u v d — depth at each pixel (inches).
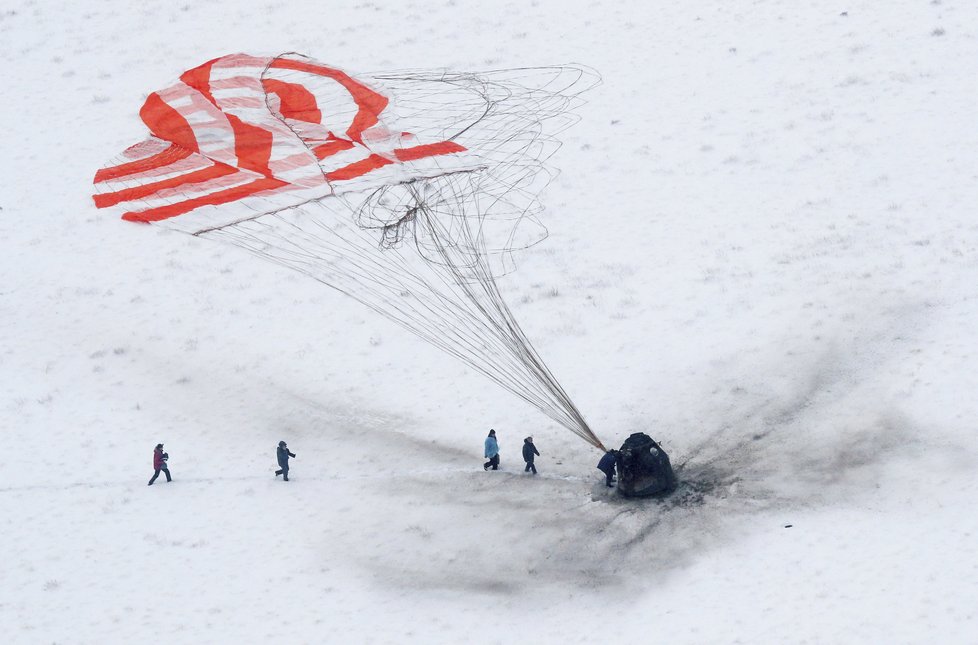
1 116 6294.3
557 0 6855.3
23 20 7086.6
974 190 4872.0
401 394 4320.9
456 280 4815.5
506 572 3400.6
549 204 5270.7
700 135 5610.2
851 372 4028.1
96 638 3270.2
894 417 3764.8
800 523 3388.3
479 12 6791.3
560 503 3663.9
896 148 5246.1
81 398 4436.5
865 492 3467.0
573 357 4375.0
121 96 6328.7
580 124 5777.6
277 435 4192.9
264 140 5349.4
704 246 4899.1
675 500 3587.6
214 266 5132.9
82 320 4884.4
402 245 5014.8
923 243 4623.5
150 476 4008.4
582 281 4798.2
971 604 2945.4
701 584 3230.8
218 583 3469.5
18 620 3358.8
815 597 3085.6
